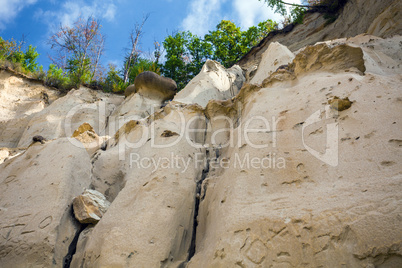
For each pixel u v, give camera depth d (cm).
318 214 308
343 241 279
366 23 1153
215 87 996
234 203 383
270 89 607
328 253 280
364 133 396
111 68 1877
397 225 260
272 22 2083
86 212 477
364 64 565
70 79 1700
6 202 520
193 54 2077
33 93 1497
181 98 869
